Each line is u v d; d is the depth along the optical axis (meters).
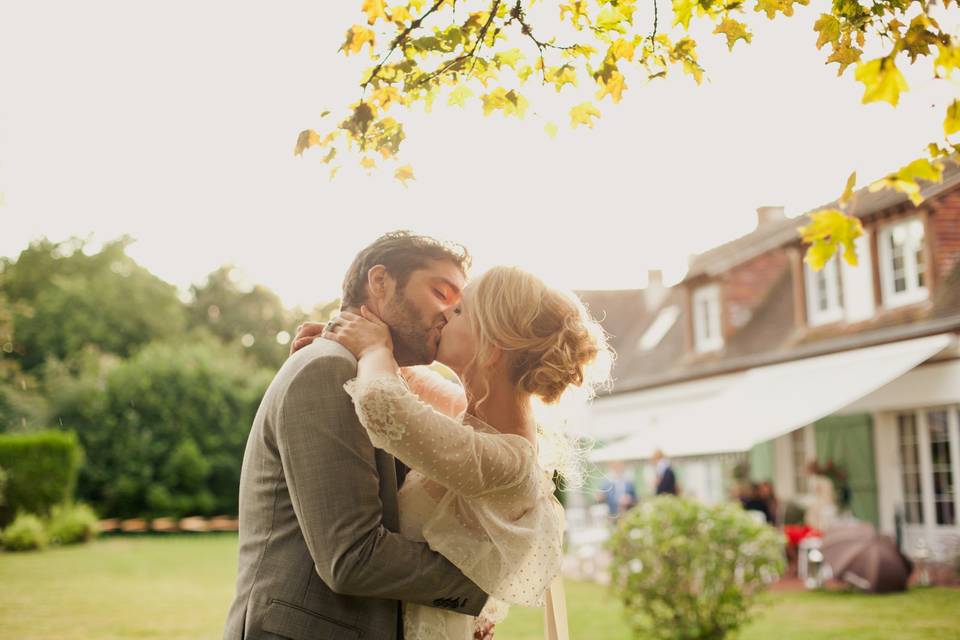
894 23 2.96
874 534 13.52
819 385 16.91
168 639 9.83
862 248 17.92
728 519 9.23
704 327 24.08
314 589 2.39
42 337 43.44
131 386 29.61
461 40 3.02
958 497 15.28
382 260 2.64
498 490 2.48
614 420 27.80
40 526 22.30
